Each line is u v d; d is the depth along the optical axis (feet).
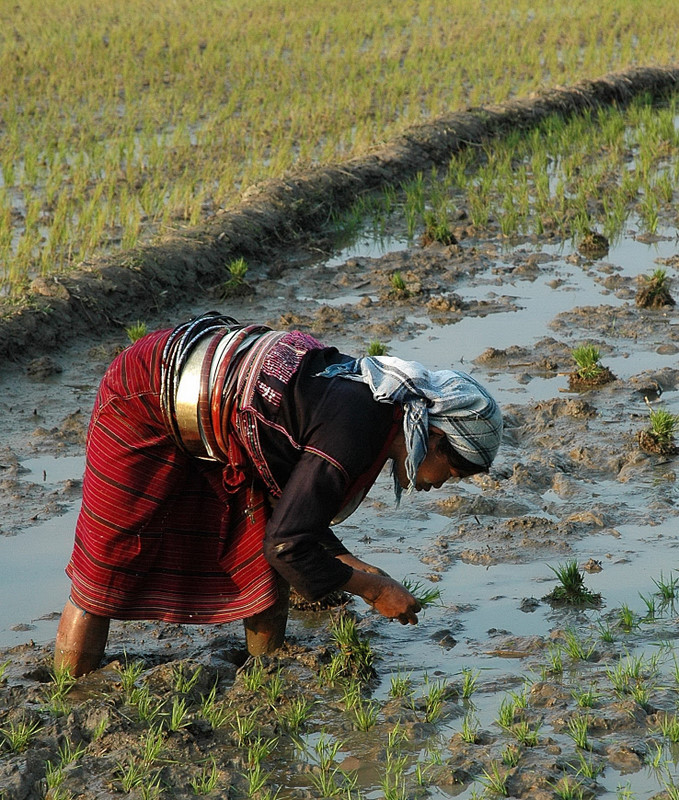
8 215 113.60
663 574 53.26
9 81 187.83
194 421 40.16
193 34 238.89
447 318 92.73
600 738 40.32
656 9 270.26
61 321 88.79
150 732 40.50
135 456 41.70
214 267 104.58
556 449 68.39
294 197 122.11
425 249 112.98
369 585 41.39
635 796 36.81
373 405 38.50
